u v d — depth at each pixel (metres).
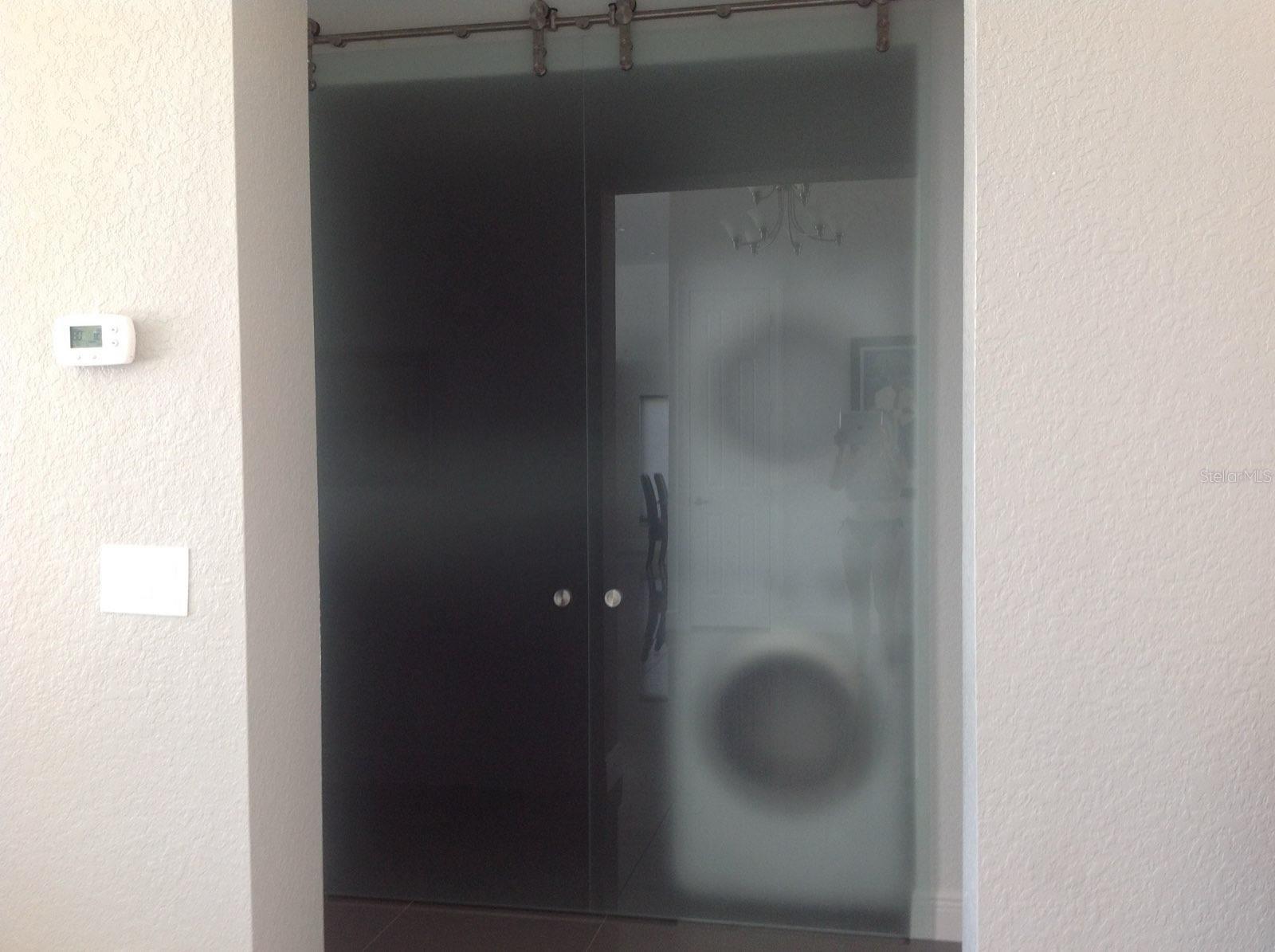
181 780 1.96
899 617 2.97
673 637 3.09
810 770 3.03
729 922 3.07
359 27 3.18
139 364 1.94
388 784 3.25
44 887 2.01
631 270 3.08
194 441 1.93
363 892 3.26
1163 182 1.69
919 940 2.96
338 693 3.27
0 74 1.96
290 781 2.07
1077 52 1.70
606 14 3.05
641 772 3.11
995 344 1.73
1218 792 1.72
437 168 3.18
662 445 3.08
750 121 3.00
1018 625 1.74
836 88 2.95
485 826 3.20
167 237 1.92
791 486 3.02
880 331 2.96
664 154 3.05
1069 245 1.71
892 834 2.99
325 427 3.27
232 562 1.92
